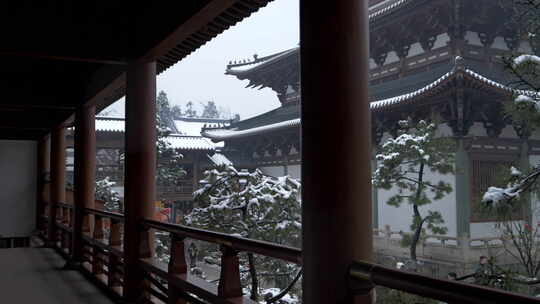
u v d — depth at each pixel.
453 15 16.50
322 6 2.06
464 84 13.87
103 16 4.73
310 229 2.04
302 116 2.12
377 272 1.78
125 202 4.86
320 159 2.02
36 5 4.53
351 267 1.92
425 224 15.53
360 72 2.06
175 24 3.87
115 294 5.22
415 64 19.08
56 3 4.59
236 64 29.69
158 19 4.19
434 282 1.52
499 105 14.73
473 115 14.98
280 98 27.28
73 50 4.64
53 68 6.80
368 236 2.02
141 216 4.77
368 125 2.08
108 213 5.76
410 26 18.16
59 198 9.55
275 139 24.73
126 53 4.80
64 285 6.03
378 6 19.98
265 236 10.27
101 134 26.44
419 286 1.56
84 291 5.69
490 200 5.95
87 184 7.31
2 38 4.42
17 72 7.01
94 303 5.12
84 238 7.01
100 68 6.29
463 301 1.39
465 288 1.40
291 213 10.41
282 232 10.08
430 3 16.52
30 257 8.20
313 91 2.06
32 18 4.52
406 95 15.72
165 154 23.30
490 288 1.34
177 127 38.81
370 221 2.04
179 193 27.67
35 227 11.60
